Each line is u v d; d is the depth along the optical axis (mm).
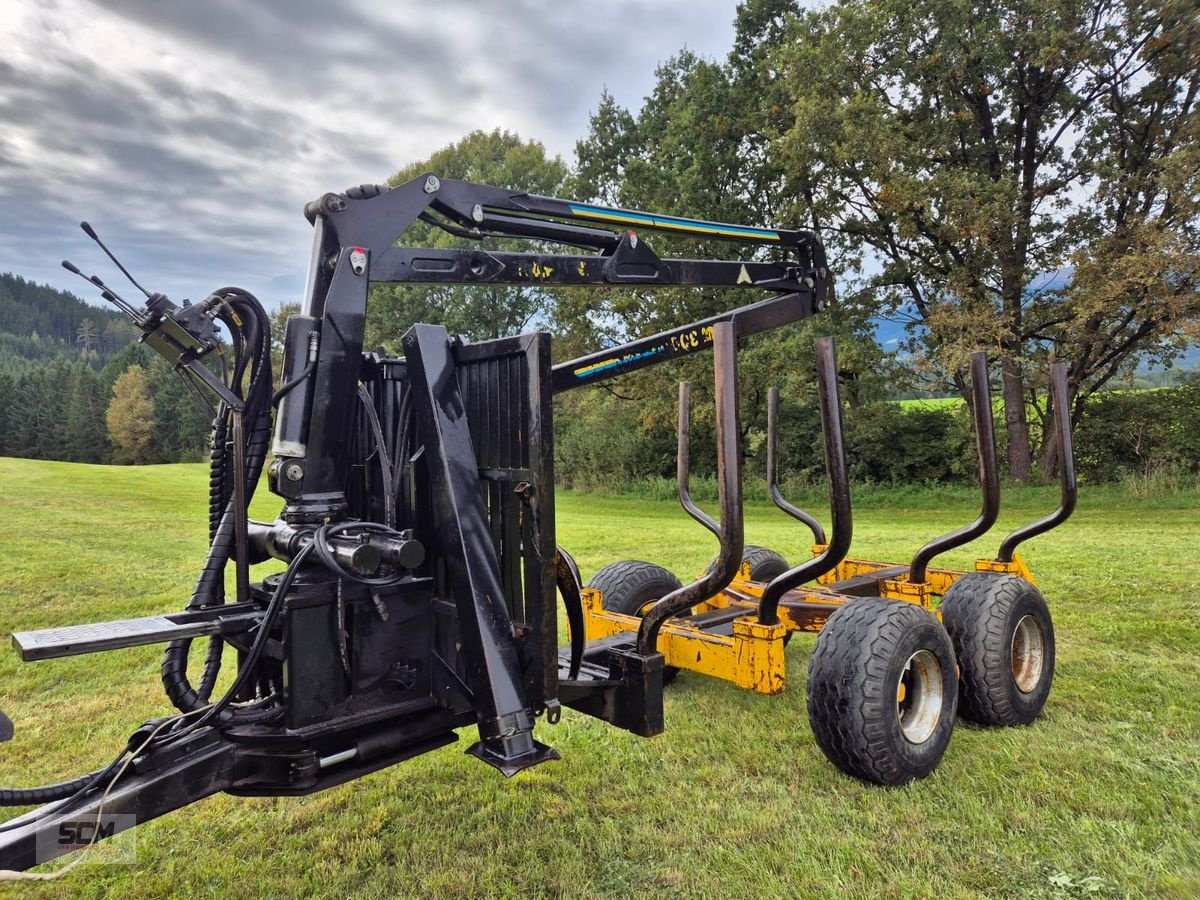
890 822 2939
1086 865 2633
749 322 4605
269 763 2268
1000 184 17188
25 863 1906
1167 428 19281
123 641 2125
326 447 2643
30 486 19594
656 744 3734
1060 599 6488
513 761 2324
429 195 3119
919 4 17891
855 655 3178
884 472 22562
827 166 18688
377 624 2516
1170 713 3963
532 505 2459
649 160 22594
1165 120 18000
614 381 23219
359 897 2557
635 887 2576
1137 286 16453
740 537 2871
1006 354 17562
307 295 2754
